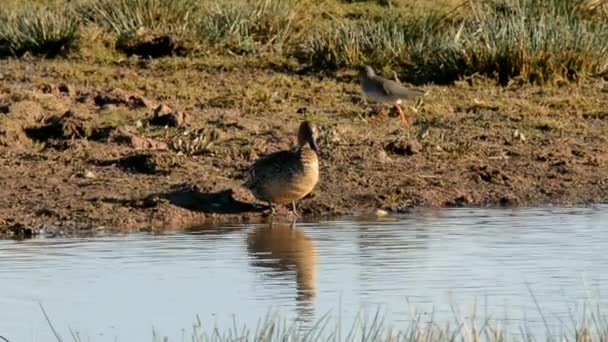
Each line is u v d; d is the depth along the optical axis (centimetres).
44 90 1927
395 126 1781
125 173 1531
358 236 1286
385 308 1023
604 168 1592
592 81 2059
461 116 1836
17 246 1259
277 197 1386
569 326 967
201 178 1502
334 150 1630
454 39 2130
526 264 1155
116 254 1220
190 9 2411
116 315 1019
